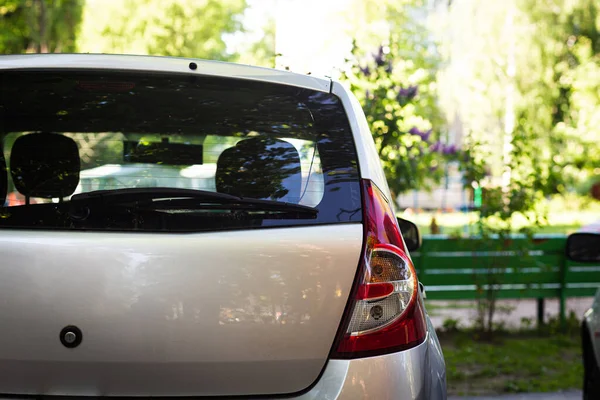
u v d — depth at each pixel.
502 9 28.05
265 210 2.49
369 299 2.45
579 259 4.62
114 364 2.38
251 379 2.41
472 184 8.76
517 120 8.91
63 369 2.38
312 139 2.71
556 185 8.96
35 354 2.38
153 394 2.40
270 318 2.40
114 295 2.37
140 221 2.44
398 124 8.45
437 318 9.50
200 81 2.78
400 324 2.48
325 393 2.40
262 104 2.80
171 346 2.37
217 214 2.46
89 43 28.23
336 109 2.79
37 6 27.77
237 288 2.40
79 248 2.39
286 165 2.65
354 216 2.52
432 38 20.70
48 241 2.40
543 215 8.62
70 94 2.76
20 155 2.69
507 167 8.61
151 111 2.77
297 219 2.49
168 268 2.39
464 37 27.72
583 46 29.42
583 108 29.17
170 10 28.55
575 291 9.11
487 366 7.30
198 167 2.67
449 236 8.81
